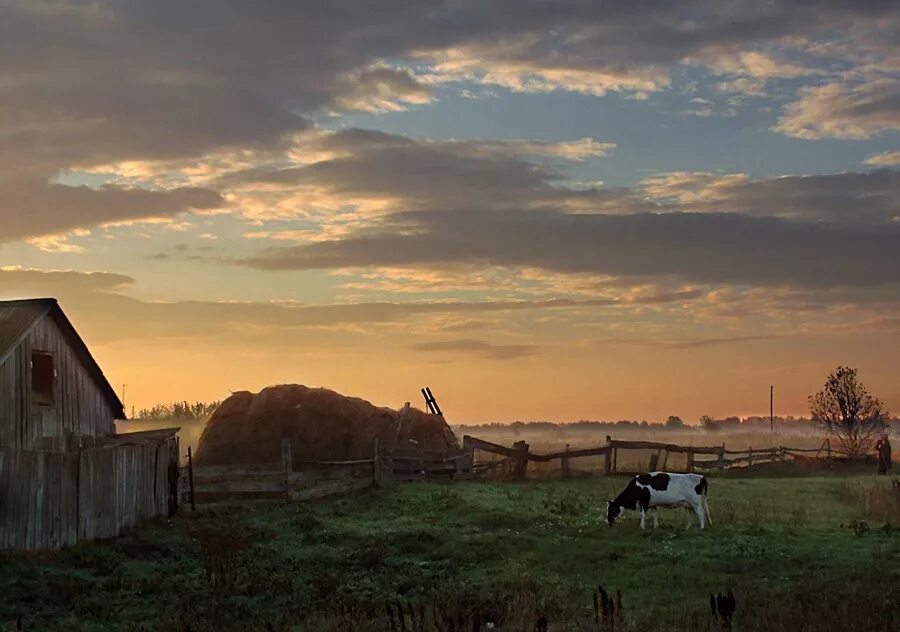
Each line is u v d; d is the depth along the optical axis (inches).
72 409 1170.0
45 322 1120.8
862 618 615.2
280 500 1326.3
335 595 770.8
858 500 1278.3
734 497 1389.0
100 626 689.6
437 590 772.6
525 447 1732.3
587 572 857.5
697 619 640.4
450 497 1272.1
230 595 791.1
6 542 871.1
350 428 1648.6
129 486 1106.1
